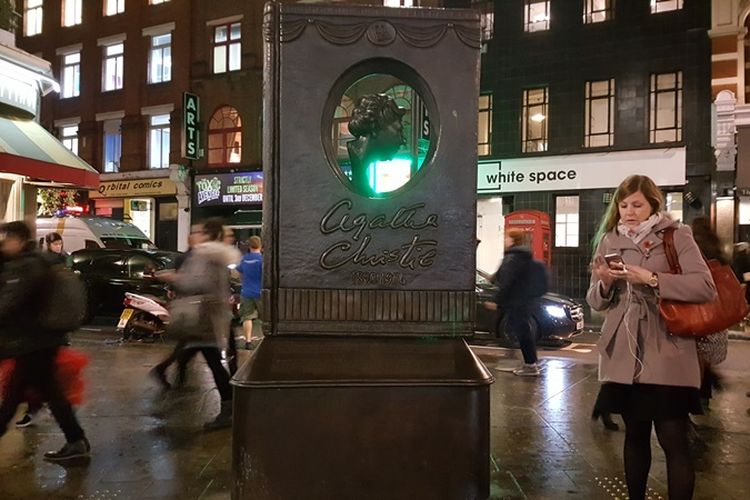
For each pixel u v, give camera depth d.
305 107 2.99
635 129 18.19
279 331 2.98
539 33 19.41
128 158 25.75
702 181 17.38
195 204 24.31
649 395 2.95
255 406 2.80
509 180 19.72
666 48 17.78
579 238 18.89
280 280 2.98
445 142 3.04
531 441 5.06
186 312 5.56
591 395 6.79
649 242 3.05
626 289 3.07
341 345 2.96
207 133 24.36
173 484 4.04
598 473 4.30
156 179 24.97
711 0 17.14
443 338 3.04
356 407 2.84
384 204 3.02
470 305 3.04
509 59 19.81
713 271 3.04
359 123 3.14
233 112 24.02
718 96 16.89
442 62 3.03
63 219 16.11
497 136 20.00
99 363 8.50
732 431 5.48
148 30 25.39
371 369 2.88
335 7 2.99
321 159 3.00
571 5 19.03
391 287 3.01
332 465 2.82
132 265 12.97
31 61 11.20
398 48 3.01
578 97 18.95
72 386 4.61
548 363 8.98
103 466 4.39
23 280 4.33
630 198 3.13
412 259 3.03
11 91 10.86
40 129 11.39
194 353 6.62
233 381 2.89
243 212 22.95
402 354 2.95
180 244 24.48
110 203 26.09
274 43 2.98
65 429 4.55
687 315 2.86
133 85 25.69
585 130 19.02
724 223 16.92
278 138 2.99
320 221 3.00
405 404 2.86
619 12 18.39
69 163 10.95
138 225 25.67
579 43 18.89
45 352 4.46
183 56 24.70
